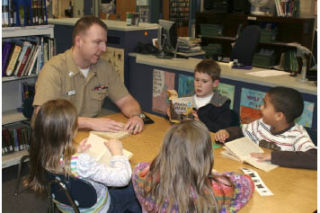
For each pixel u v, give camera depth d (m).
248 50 4.45
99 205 1.46
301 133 1.81
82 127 2.10
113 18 5.95
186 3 6.33
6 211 2.50
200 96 2.40
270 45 5.66
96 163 1.43
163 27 3.82
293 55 5.06
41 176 1.45
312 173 1.59
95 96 2.49
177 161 1.15
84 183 1.37
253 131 1.96
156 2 5.98
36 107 2.25
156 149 1.86
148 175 1.26
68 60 2.33
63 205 1.50
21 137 3.20
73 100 2.40
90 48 2.23
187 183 1.15
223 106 2.32
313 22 5.26
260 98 2.96
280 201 1.35
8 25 2.82
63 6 5.24
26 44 3.01
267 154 1.70
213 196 1.15
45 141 1.37
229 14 5.75
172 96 2.28
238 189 1.27
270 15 5.37
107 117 2.42
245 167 1.64
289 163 1.63
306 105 2.71
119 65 4.12
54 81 2.26
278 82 2.84
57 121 1.35
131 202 1.73
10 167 3.16
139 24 4.41
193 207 1.14
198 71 2.33
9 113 3.28
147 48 4.04
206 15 6.05
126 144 1.92
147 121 2.28
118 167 1.47
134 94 4.14
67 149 1.38
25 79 3.38
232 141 1.84
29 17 2.96
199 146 1.15
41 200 2.66
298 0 5.25
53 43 3.17
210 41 6.38
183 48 4.10
